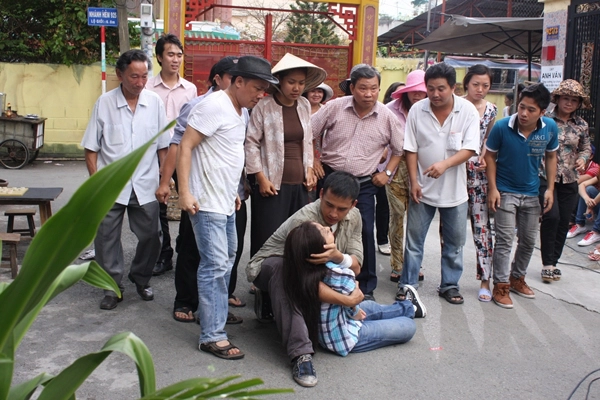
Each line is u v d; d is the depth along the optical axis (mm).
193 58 8500
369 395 3262
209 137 3500
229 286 4449
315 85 4391
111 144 4312
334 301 3492
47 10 12062
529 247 4844
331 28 10969
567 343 4074
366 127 4484
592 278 5559
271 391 1480
